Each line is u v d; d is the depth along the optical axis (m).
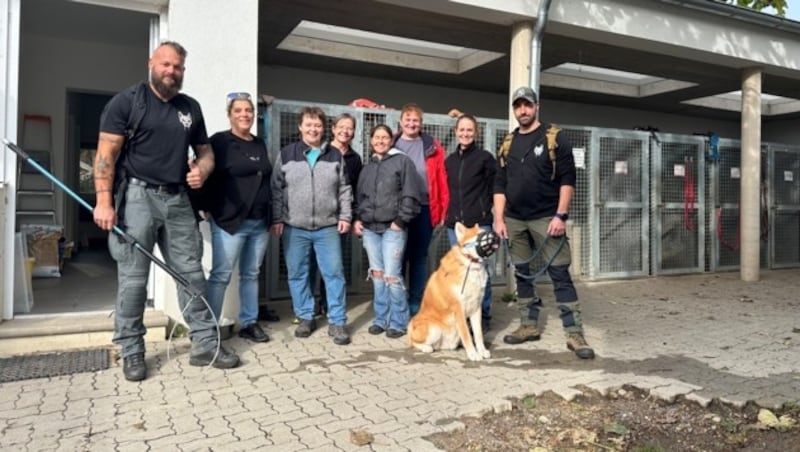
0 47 4.28
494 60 9.11
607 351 4.55
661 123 14.02
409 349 4.53
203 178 3.86
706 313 6.08
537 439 2.97
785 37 8.28
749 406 3.41
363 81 10.72
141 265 3.66
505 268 7.27
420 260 5.32
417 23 7.24
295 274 4.80
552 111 12.52
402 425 3.04
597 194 8.03
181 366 3.98
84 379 3.68
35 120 8.30
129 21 7.48
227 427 2.99
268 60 9.45
